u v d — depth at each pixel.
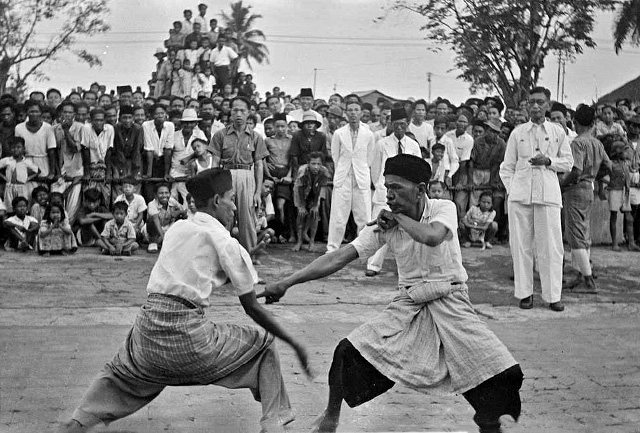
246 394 5.04
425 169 4.08
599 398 5.09
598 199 11.59
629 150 11.42
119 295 7.72
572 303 7.99
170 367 3.94
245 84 13.46
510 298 8.20
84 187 10.51
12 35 12.46
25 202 10.02
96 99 12.15
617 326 7.07
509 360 3.89
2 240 10.21
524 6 11.85
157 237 10.26
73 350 5.83
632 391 5.23
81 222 10.29
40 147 10.42
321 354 5.91
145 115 11.24
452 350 3.93
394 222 4.13
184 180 10.49
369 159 9.77
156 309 3.93
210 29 13.41
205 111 10.91
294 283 4.17
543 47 12.13
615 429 4.55
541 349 6.25
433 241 3.92
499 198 11.31
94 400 4.00
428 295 4.01
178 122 10.96
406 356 3.95
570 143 8.61
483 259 10.26
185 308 3.94
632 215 11.52
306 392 5.07
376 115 13.27
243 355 4.07
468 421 4.62
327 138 11.20
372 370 4.02
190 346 3.92
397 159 4.09
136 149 10.62
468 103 12.75
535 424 4.61
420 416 4.70
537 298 8.22
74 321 6.67
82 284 8.19
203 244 4.01
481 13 11.98
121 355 4.03
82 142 10.51
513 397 3.91
